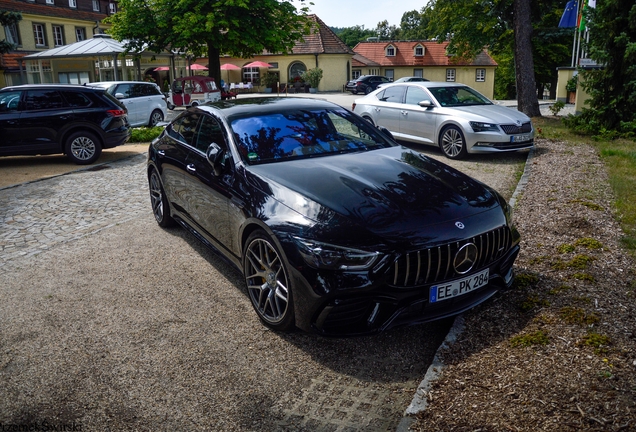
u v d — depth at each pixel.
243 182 3.94
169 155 5.41
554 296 3.79
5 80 33.56
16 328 3.80
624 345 3.10
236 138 4.35
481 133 9.50
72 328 3.78
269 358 3.34
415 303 3.17
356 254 3.06
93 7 44.19
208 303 4.14
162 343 3.55
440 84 11.14
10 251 5.47
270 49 22.62
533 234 5.18
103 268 4.92
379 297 3.10
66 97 10.59
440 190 3.65
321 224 3.23
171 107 25.09
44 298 4.30
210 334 3.66
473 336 3.34
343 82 47.47
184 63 38.00
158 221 6.17
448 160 9.97
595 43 12.65
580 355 3.01
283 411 2.82
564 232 5.18
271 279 3.56
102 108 10.78
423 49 54.28
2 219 6.66
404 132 11.12
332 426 2.69
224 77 48.88
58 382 3.13
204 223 4.70
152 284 4.53
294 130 4.55
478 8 26.78
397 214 3.29
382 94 11.88
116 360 3.35
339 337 3.13
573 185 7.13
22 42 36.44
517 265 4.41
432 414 2.62
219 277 4.66
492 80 53.28
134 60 25.73
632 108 12.38
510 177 8.32
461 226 3.29
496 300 3.80
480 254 3.34
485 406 2.63
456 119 9.84
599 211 5.83
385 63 55.00
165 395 2.98
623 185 6.89
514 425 2.47
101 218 6.61
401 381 3.07
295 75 47.56
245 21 20.67
